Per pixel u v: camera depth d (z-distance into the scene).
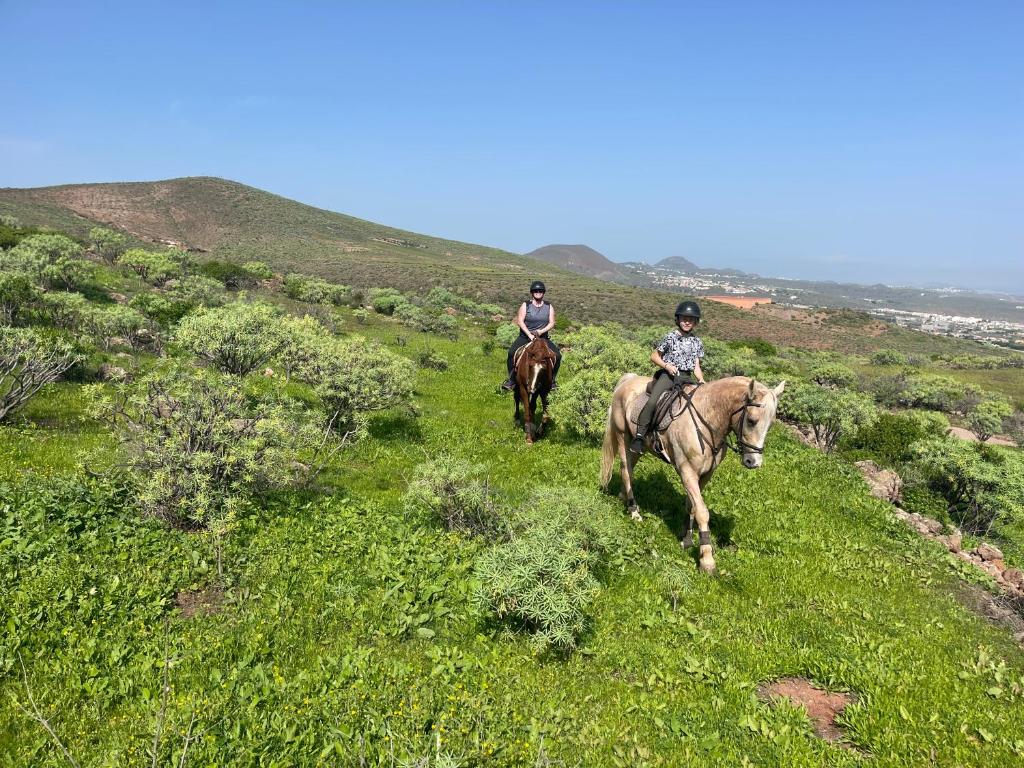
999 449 14.66
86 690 4.26
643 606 6.34
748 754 4.34
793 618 6.36
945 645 6.12
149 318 19.16
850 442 16.17
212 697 4.24
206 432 7.41
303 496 8.27
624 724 4.54
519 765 3.96
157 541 6.42
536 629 5.64
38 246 28.69
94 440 9.59
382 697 4.39
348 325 31.45
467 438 12.46
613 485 10.07
